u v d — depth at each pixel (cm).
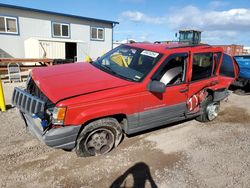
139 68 402
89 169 338
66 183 306
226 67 559
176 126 522
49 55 1606
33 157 358
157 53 413
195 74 462
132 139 440
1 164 334
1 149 372
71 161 354
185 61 434
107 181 315
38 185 298
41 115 303
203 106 523
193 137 470
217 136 482
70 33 1834
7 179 304
